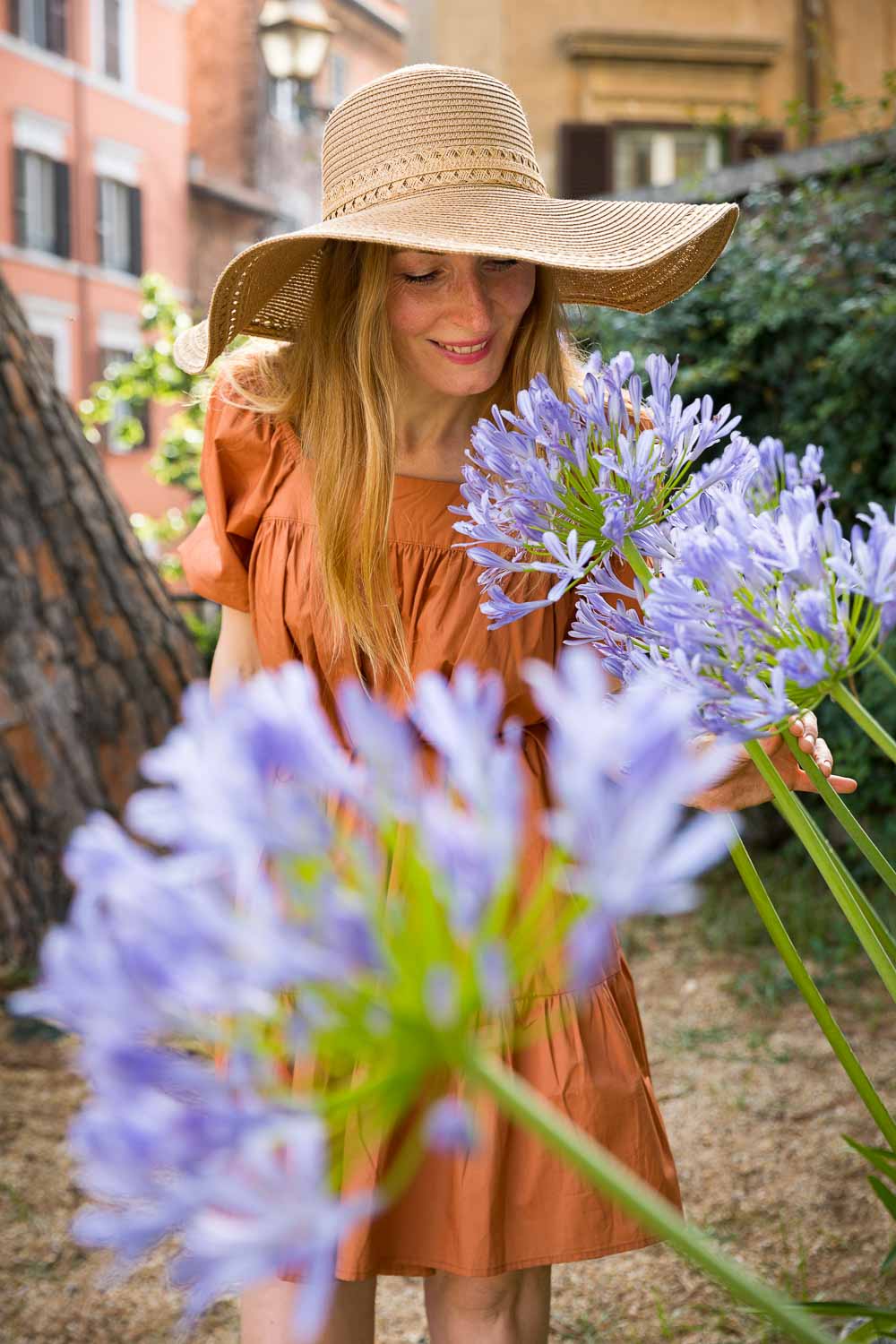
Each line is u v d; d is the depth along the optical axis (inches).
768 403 204.7
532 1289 61.3
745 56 389.4
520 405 38.7
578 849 14.1
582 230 57.4
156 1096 13.3
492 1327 59.8
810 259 203.3
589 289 70.6
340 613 60.5
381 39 797.2
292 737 15.0
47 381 153.3
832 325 194.1
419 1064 14.9
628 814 13.8
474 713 15.3
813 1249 93.7
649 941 159.2
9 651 146.6
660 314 206.7
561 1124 15.4
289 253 63.9
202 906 13.8
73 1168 106.4
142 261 611.5
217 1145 13.1
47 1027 132.0
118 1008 13.4
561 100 391.2
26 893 146.6
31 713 146.5
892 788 175.8
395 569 60.2
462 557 60.0
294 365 65.2
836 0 383.2
